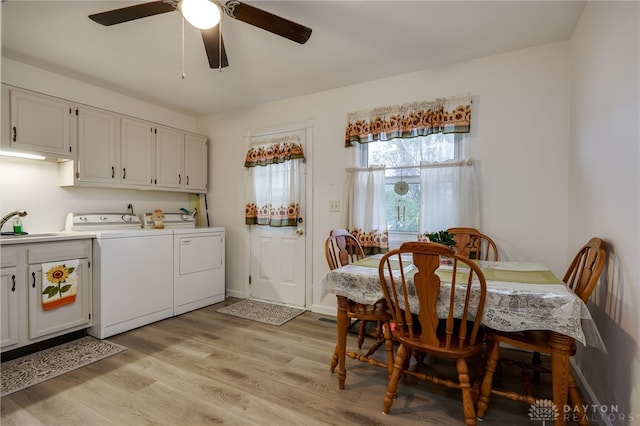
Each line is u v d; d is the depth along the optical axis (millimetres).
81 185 2764
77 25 2041
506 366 2125
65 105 2660
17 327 2139
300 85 3043
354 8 1880
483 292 1380
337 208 3109
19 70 2535
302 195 3311
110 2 1821
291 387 1847
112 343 2441
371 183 2822
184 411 1619
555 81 2250
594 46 1712
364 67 2654
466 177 2438
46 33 2133
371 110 2893
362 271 1824
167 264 3031
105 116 2936
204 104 3592
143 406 1657
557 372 1379
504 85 2406
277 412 1618
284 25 1706
